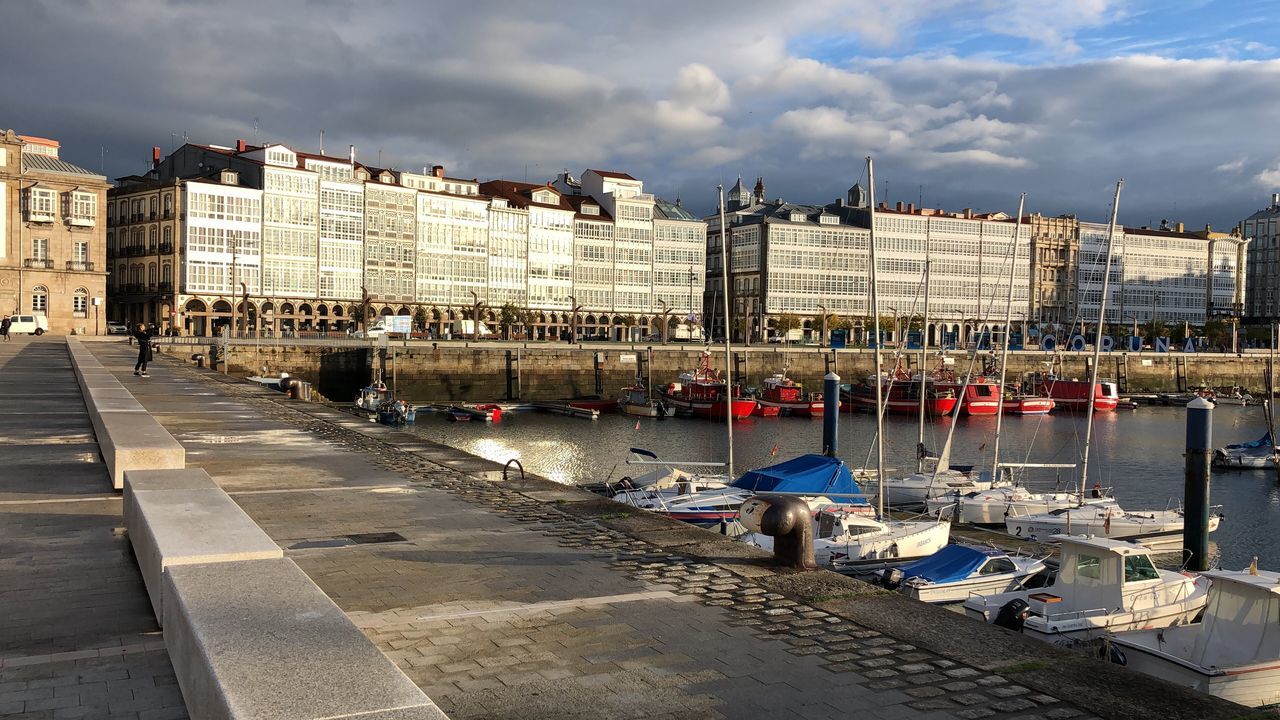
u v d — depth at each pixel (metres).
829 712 6.64
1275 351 157.75
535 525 12.48
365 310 107.56
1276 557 39.25
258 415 26.94
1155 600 20.27
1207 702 7.01
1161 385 143.00
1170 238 182.50
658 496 34.12
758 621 8.62
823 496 34.91
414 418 81.25
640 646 7.87
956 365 133.88
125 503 11.00
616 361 114.50
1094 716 6.71
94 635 7.47
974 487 44.78
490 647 7.74
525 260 132.25
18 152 94.94
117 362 51.53
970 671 7.51
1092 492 43.88
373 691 4.46
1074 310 171.75
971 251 162.25
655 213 146.12
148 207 110.06
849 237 154.62
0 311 94.25
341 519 12.58
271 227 110.50
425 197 122.25
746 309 138.88
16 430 21.41
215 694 4.57
